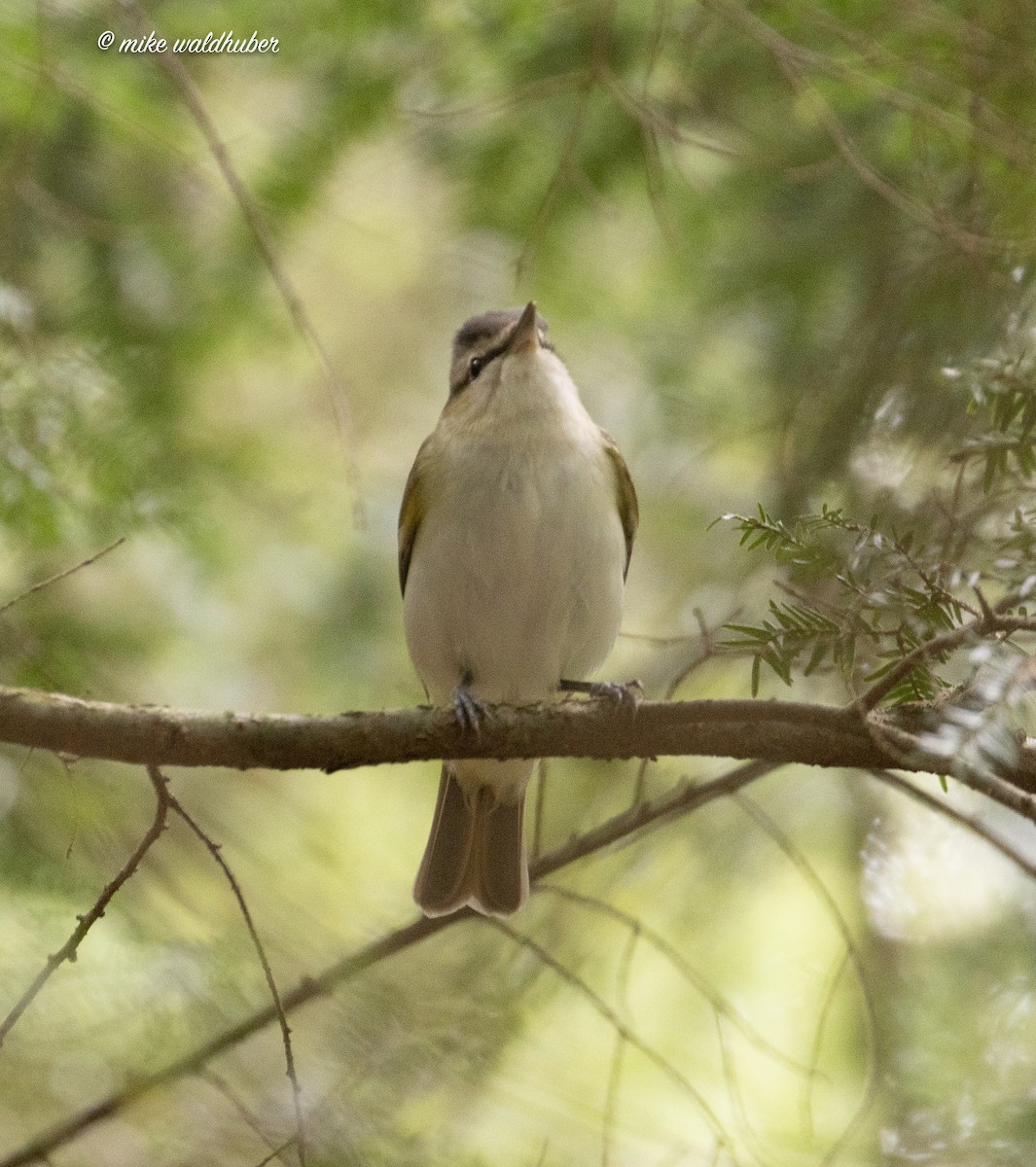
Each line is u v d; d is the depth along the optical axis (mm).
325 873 11477
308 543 13281
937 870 10078
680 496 12625
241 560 12570
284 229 11305
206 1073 7504
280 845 11695
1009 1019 9102
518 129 10531
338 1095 7891
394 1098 8227
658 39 9062
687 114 10453
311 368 14062
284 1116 8062
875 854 10156
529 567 9180
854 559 6254
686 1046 10547
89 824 9297
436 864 9930
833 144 10461
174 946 9000
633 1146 9492
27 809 9234
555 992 9742
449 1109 8539
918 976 9609
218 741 6637
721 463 12656
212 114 10859
